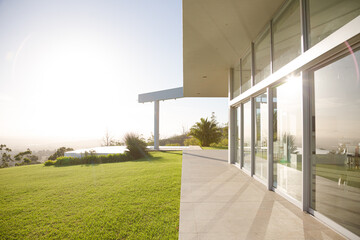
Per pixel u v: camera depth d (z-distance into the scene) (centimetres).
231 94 814
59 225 335
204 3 396
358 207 219
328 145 268
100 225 329
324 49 251
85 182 651
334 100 256
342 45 228
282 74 372
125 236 291
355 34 204
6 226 338
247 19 453
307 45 305
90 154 1258
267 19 451
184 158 1041
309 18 301
